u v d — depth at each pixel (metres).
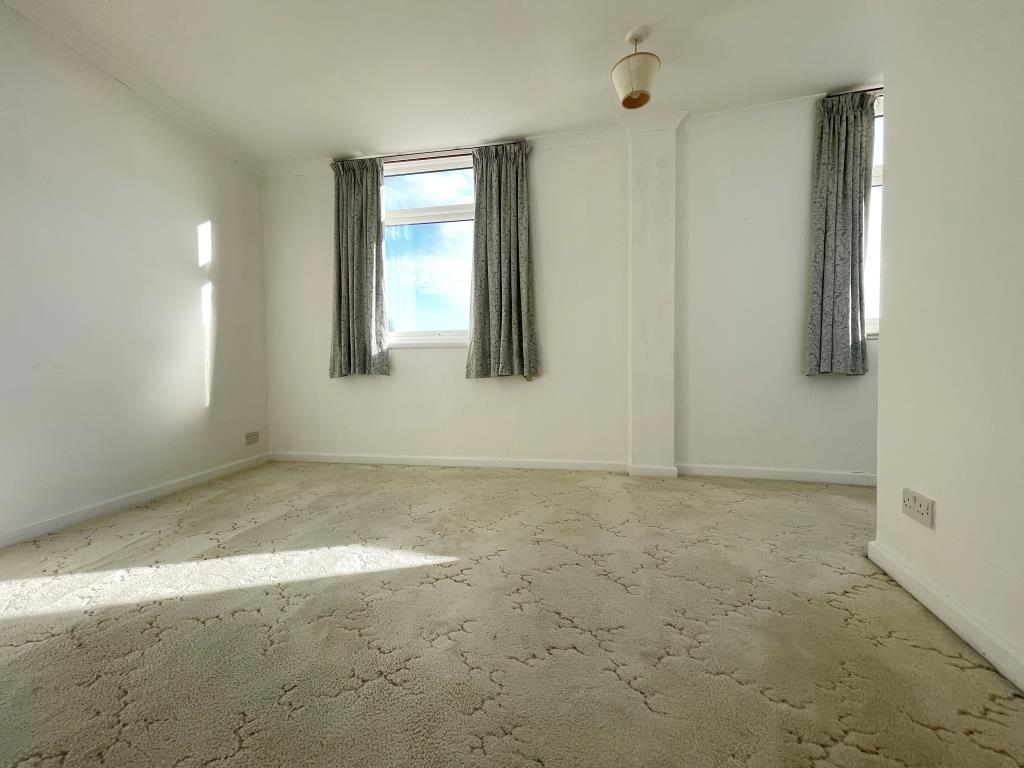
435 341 3.12
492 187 2.88
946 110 1.15
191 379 2.64
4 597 1.31
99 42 1.98
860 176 2.37
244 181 3.09
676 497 2.28
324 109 2.53
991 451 1.00
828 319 2.42
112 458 2.17
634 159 2.68
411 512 2.08
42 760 0.76
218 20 1.86
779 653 1.03
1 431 1.74
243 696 0.91
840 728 0.81
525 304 2.84
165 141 2.47
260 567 1.50
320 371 3.26
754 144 2.57
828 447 2.55
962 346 1.09
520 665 0.99
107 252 2.15
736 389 2.67
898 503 1.38
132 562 1.55
